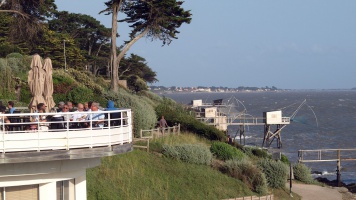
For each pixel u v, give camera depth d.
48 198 19.58
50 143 18.66
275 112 82.75
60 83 50.91
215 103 101.12
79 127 20.14
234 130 122.44
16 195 19.09
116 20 60.50
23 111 27.03
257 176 43.06
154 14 59.34
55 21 101.75
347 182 61.72
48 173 19.39
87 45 106.19
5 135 17.98
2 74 47.19
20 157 18.00
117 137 20.41
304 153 84.75
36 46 79.25
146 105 53.50
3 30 71.12
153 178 38.69
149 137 45.53
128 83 88.19
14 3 55.97
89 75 66.88
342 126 140.62
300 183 53.47
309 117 170.62
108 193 34.44
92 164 21.08
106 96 53.38
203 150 44.56
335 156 81.25
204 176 41.50
